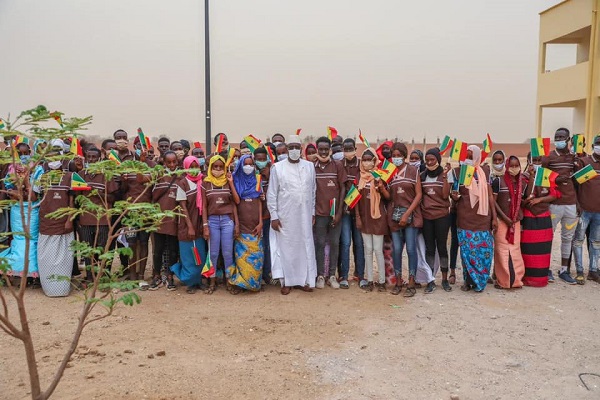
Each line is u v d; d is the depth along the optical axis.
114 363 4.84
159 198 7.27
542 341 5.41
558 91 20.09
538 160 7.83
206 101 12.22
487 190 7.06
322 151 7.24
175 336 5.57
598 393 4.30
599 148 7.62
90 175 7.17
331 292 7.32
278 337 5.55
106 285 3.40
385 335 5.61
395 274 7.32
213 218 7.12
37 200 7.14
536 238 7.41
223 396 4.22
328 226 7.46
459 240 7.27
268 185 7.36
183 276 7.26
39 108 2.99
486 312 6.36
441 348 5.25
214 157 7.10
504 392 4.32
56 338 5.48
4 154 3.46
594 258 7.84
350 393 4.30
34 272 7.16
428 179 7.09
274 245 7.38
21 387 4.34
